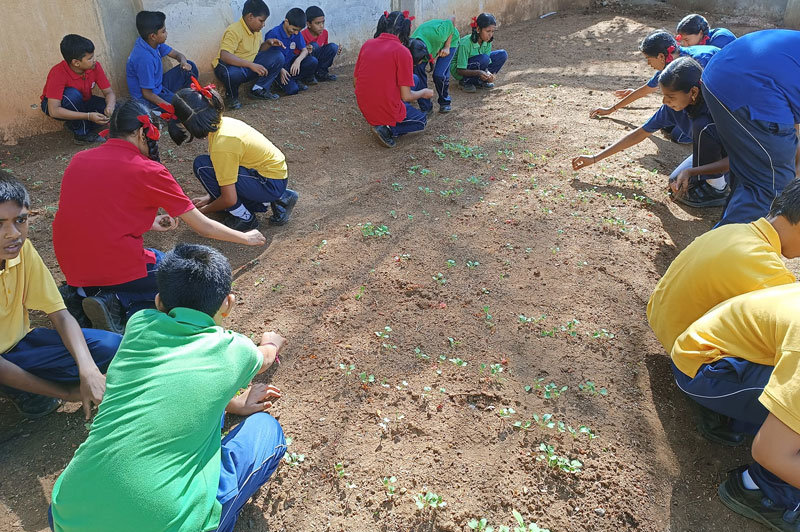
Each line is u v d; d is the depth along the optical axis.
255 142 4.12
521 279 3.92
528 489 2.59
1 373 2.67
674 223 4.69
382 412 2.94
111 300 3.24
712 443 2.87
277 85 7.29
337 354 3.29
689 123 4.62
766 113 3.68
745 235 2.73
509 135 6.04
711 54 5.03
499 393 3.05
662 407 3.04
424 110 6.66
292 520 2.46
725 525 2.51
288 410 2.95
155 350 2.04
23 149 5.69
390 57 5.42
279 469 2.65
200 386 2.00
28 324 2.92
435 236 4.37
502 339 3.41
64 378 2.89
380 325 3.51
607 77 7.83
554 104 6.86
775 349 2.31
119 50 6.32
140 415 1.91
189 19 6.64
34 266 2.73
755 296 2.48
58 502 1.91
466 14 10.03
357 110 6.77
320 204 4.84
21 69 5.69
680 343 2.80
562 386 3.12
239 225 4.37
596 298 3.76
